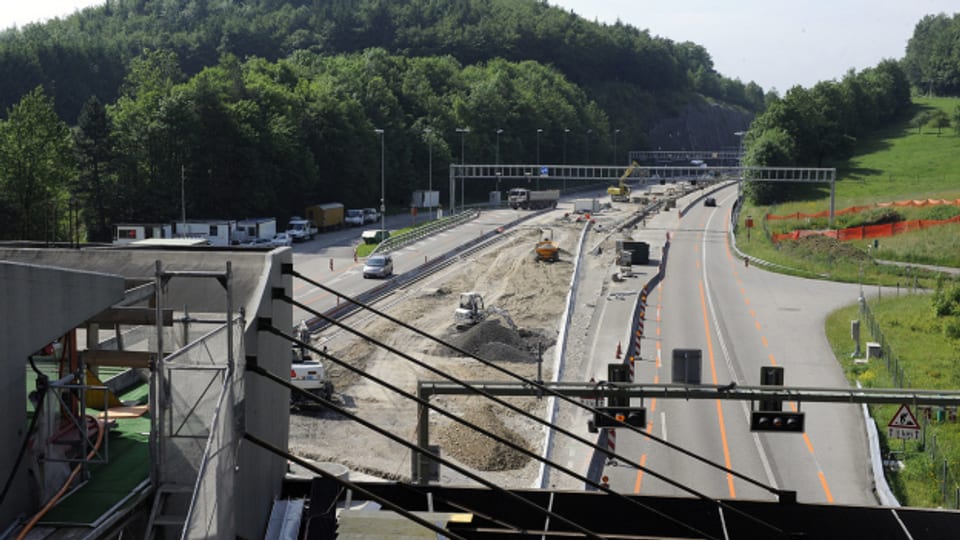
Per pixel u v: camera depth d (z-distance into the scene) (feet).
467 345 193.88
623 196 582.35
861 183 591.37
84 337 78.23
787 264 325.01
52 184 293.02
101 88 636.48
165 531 49.47
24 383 45.32
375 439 140.46
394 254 341.41
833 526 65.26
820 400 87.76
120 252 68.33
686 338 216.95
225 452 47.19
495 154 644.27
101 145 366.84
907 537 63.21
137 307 59.62
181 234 344.08
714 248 372.79
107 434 50.39
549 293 264.52
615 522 65.77
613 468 134.51
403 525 59.47
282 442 64.75
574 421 152.46
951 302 236.02
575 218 474.08
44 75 600.39
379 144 532.32
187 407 49.55
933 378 180.24
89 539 43.52
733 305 256.93
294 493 64.64
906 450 142.00
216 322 61.41
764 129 647.56
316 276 291.58
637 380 181.47
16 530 44.73
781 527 65.72
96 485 49.29
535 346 200.75
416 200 529.86
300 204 454.40
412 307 242.37
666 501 65.82
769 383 90.27
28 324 45.14
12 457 44.80
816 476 133.69
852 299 265.54
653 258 335.88
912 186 566.77
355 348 194.59
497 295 262.47
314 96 498.69
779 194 553.23
